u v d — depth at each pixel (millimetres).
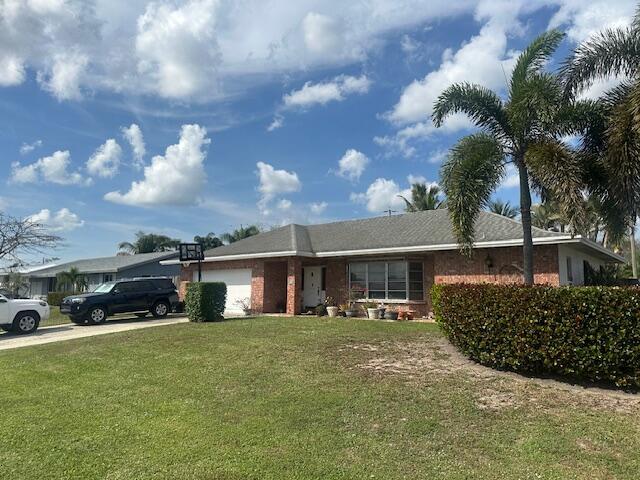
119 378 8320
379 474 4531
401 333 12297
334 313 19188
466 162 10992
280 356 9586
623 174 9320
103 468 4695
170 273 38531
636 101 8797
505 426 5707
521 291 7891
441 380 7602
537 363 7699
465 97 11633
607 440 5262
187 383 7852
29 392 7562
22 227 27875
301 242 21609
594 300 7188
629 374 7023
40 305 16844
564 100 10711
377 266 19703
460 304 8812
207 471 4598
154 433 5629
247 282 22375
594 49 10680
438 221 19922
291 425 5844
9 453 5078
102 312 18766
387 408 6371
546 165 9688
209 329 13734
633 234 14344
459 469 4633
